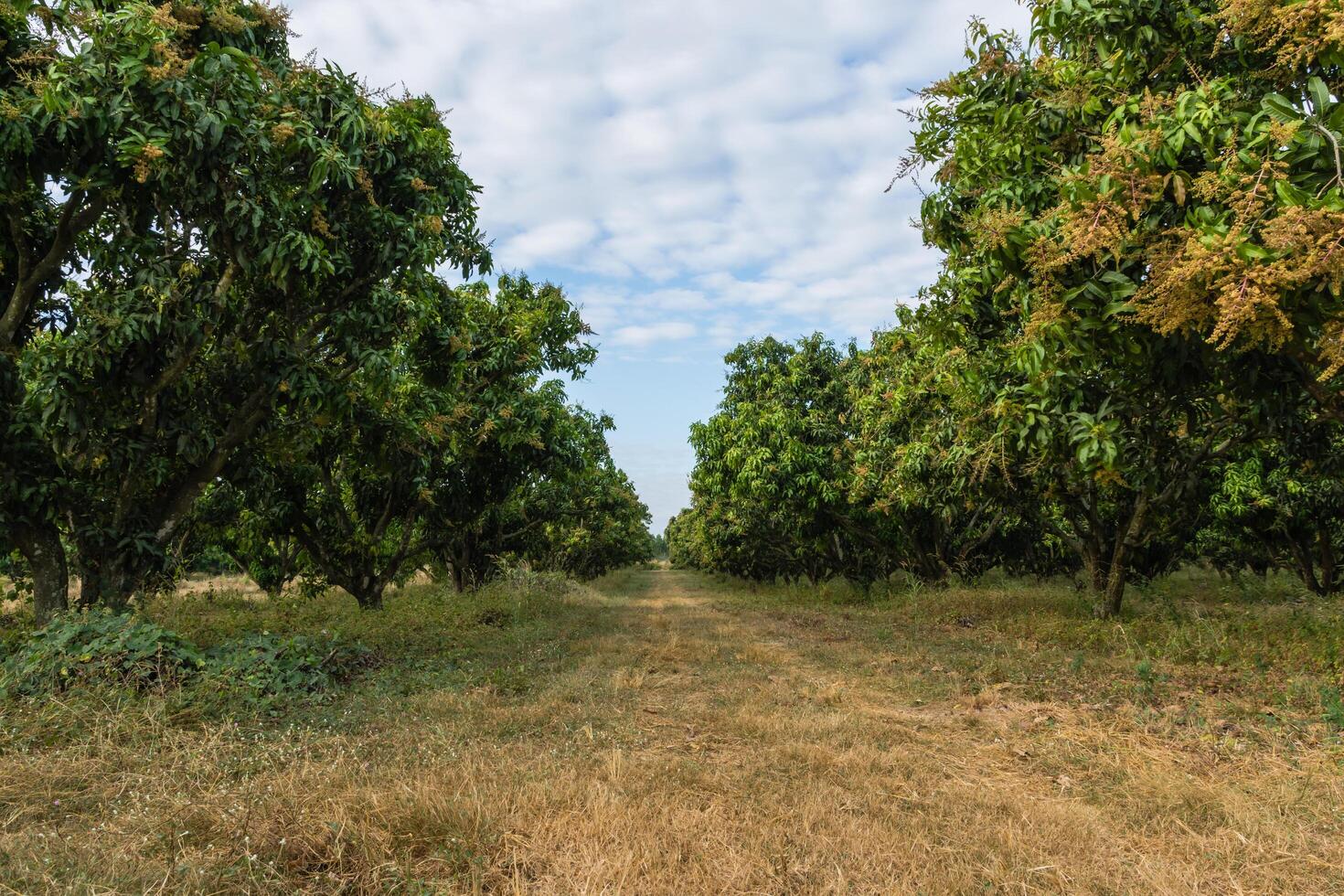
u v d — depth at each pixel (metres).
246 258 6.58
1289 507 13.78
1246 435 8.81
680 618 14.73
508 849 3.30
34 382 6.37
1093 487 11.26
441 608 13.33
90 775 4.08
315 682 6.64
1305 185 3.87
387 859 3.16
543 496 21.77
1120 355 5.01
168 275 6.55
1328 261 3.26
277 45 7.51
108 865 2.99
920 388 12.95
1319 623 9.16
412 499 14.19
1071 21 5.58
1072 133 5.71
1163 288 3.92
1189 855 3.36
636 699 6.48
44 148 6.00
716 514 26.08
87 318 6.30
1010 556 20.52
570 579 27.17
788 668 8.20
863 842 3.40
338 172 6.66
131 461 6.76
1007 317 7.30
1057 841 3.46
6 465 6.32
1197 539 18.20
